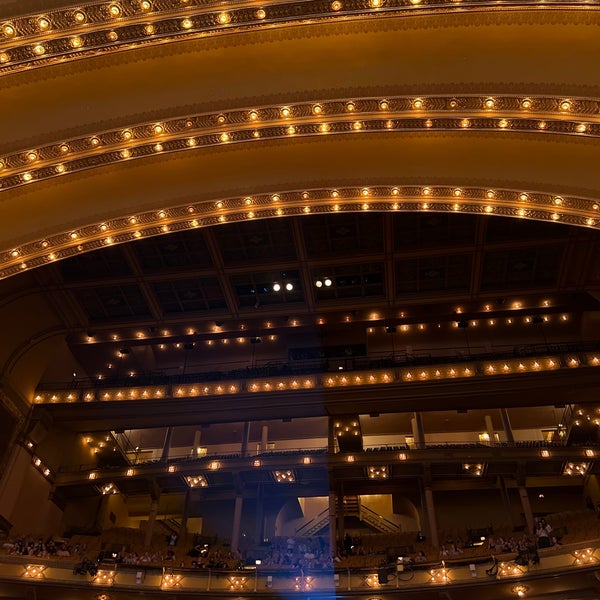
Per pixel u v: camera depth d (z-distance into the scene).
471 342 27.55
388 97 12.50
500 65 12.17
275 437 29.86
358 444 27.09
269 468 24.73
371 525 26.78
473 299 24.61
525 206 14.55
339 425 26.38
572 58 11.85
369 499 28.05
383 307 25.23
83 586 18.11
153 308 25.80
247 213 15.64
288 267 23.92
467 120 12.70
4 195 14.30
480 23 11.98
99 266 24.11
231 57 12.82
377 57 12.62
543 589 17.30
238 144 14.76
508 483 25.83
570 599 17.12
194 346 28.27
